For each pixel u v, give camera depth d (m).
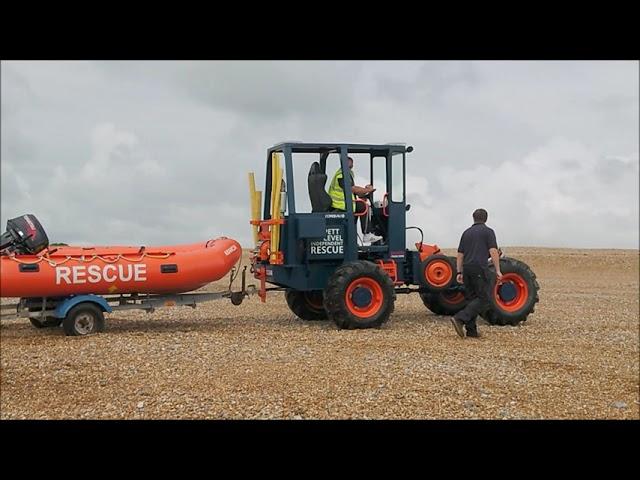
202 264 10.52
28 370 7.59
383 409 6.20
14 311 10.58
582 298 17.02
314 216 10.73
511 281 11.45
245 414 6.04
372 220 11.40
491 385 7.11
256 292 11.22
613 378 7.66
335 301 10.41
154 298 10.54
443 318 12.18
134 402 6.39
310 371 7.46
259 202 11.23
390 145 11.20
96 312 10.00
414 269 11.51
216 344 9.02
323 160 11.12
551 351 9.04
